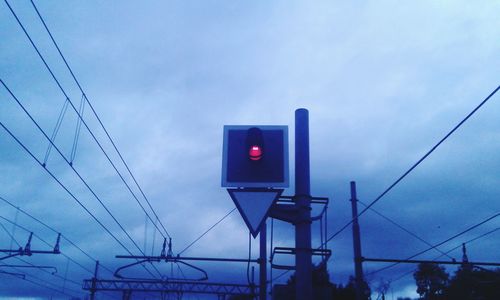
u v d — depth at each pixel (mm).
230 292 32875
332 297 7758
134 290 33188
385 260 17656
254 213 6918
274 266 8320
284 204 7297
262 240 17125
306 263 7102
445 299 47312
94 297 32938
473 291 44000
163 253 20156
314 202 8328
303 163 7496
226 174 7039
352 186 19234
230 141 7199
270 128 7234
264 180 6969
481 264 17172
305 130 7695
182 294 33500
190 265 19156
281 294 8188
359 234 18203
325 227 8195
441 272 50438
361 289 17391
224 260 18125
